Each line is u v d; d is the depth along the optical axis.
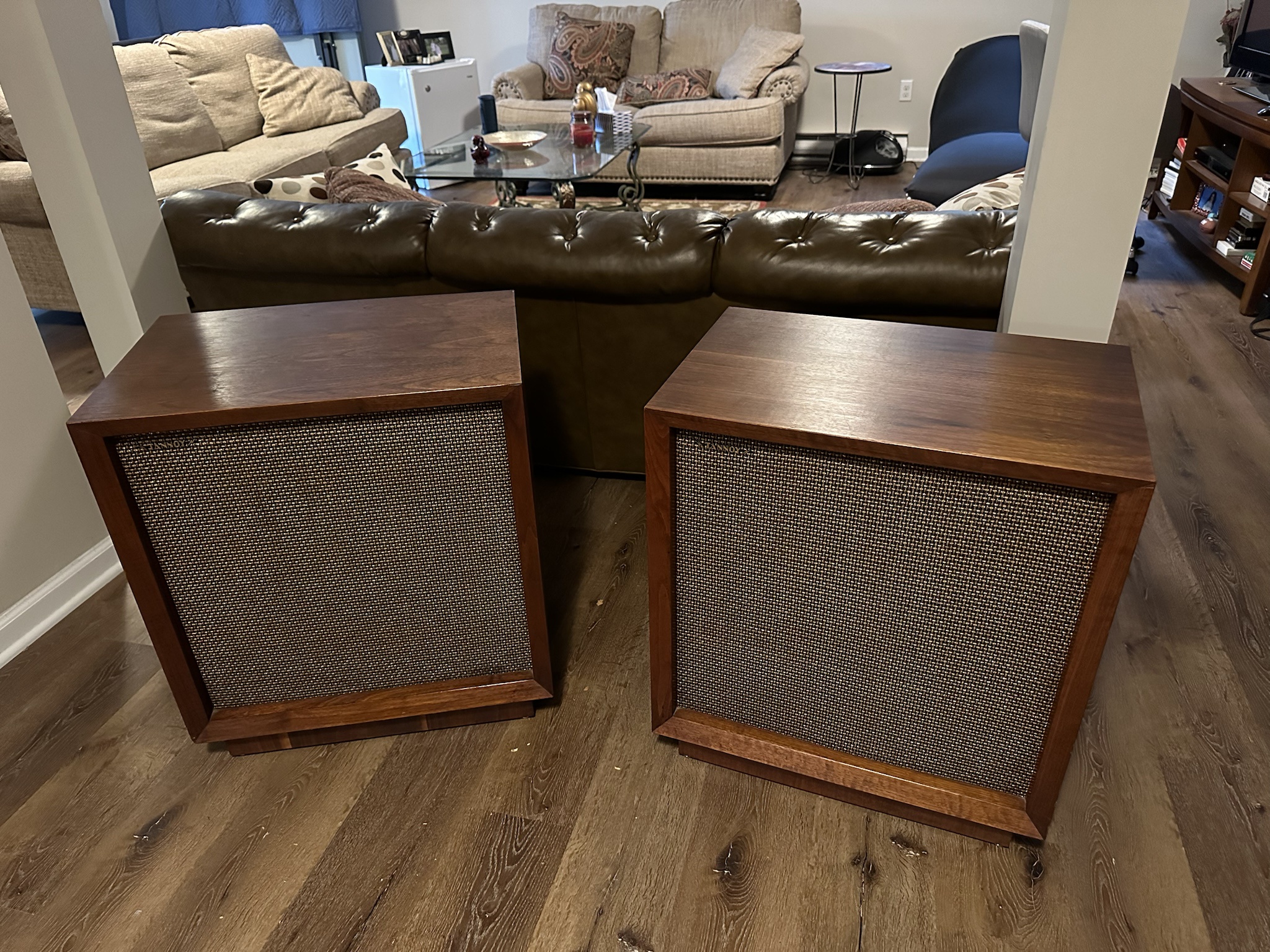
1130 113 1.41
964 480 1.03
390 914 1.25
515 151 4.00
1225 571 1.88
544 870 1.30
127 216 2.09
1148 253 3.91
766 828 1.36
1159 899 1.23
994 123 3.86
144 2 5.21
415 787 1.44
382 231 1.92
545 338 2.05
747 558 1.22
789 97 4.58
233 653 1.42
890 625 1.19
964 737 1.26
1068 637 1.09
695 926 1.22
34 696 1.65
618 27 5.09
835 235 1.74
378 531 1.32
